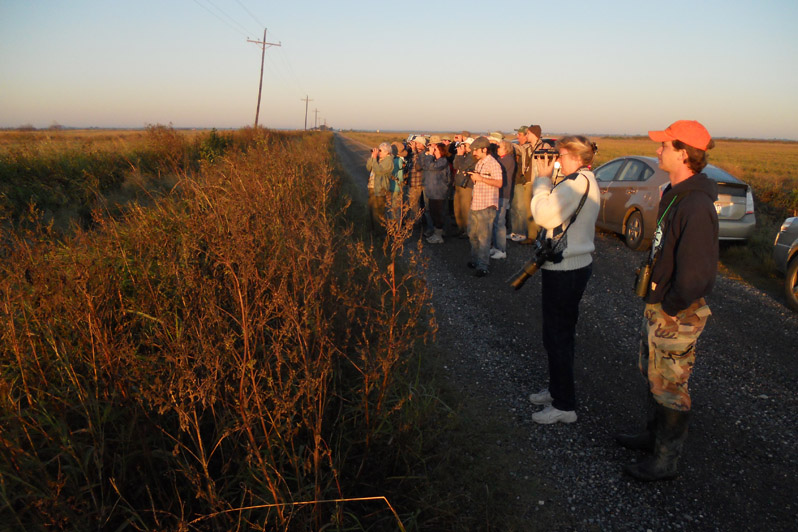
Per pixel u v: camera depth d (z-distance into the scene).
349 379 3.11
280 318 2.68
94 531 1.77
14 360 2.18
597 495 2.51
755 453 2.84
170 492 2.09
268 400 2.39
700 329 2.31
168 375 2.27
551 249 2.83
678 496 2.50
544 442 2.94
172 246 3.28
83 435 2.10
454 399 3.34
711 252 2.14
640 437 2.82
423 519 2.25
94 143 13.52
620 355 4.09
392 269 2.63
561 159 2.87
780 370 3.85
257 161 6.97
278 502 1.87
